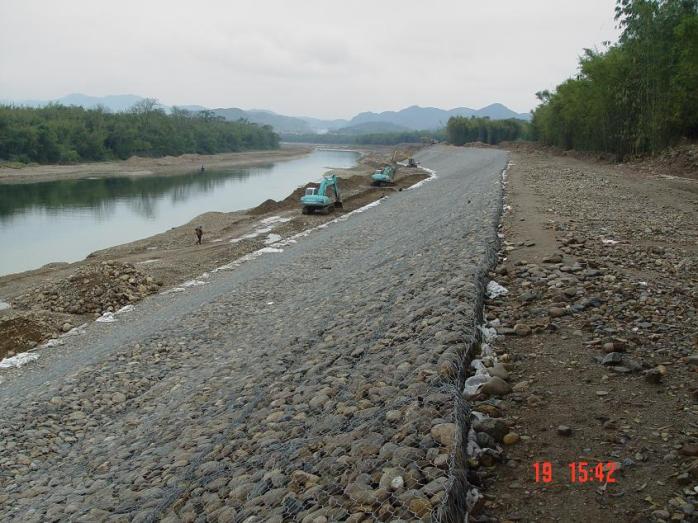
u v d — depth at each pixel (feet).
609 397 16.01
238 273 63.93
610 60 133.90
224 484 16.55
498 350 20.21
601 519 11.32
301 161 413.39
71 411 30.63
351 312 31.71
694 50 98.78
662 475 12.34
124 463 21.66
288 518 13.42
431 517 11.09
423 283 30.94
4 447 27.12
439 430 13.98
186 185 221.46
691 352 18.49
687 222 46.57
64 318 52.37
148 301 57.36
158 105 450.71
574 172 101.96
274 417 19.83
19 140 258.16
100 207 152.87
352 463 14.51
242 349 34.71
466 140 399.65
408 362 19.54
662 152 112.57
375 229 77.00
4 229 118.01
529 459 13.55
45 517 18.92
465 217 54.49
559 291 25.20
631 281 26.68
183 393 29.09
